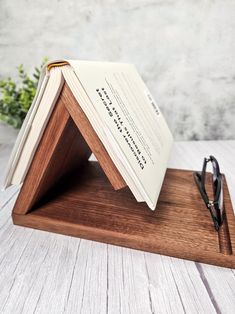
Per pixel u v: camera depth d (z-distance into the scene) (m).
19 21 0.71
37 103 0.28
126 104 0.34
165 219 0.33
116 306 0.23
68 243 0.31
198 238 0.29
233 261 0.27
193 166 0.58
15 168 0.32
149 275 0.27
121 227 0.31
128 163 0.28
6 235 0.33
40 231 0.33
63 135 0.30
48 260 0.28
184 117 0.82
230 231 0.30
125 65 0.47
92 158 0.63
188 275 0.27
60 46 0.74
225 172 0.54
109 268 0.27
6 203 0.42
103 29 0.72
